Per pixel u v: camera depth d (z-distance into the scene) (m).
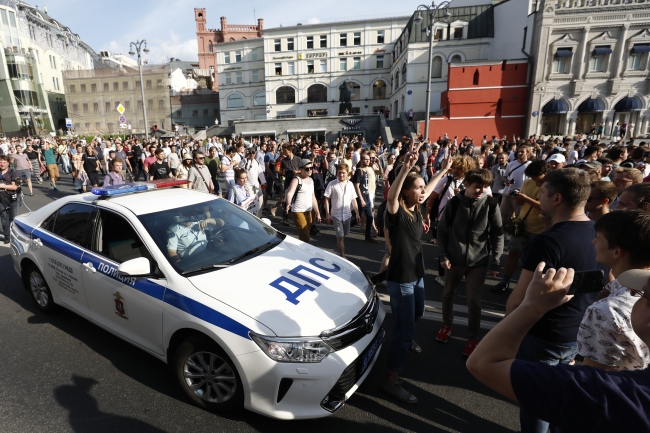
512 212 6.40
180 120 55.50
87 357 3.50
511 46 31.02
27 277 4.36
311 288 2.95
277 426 2.71
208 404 2.81
